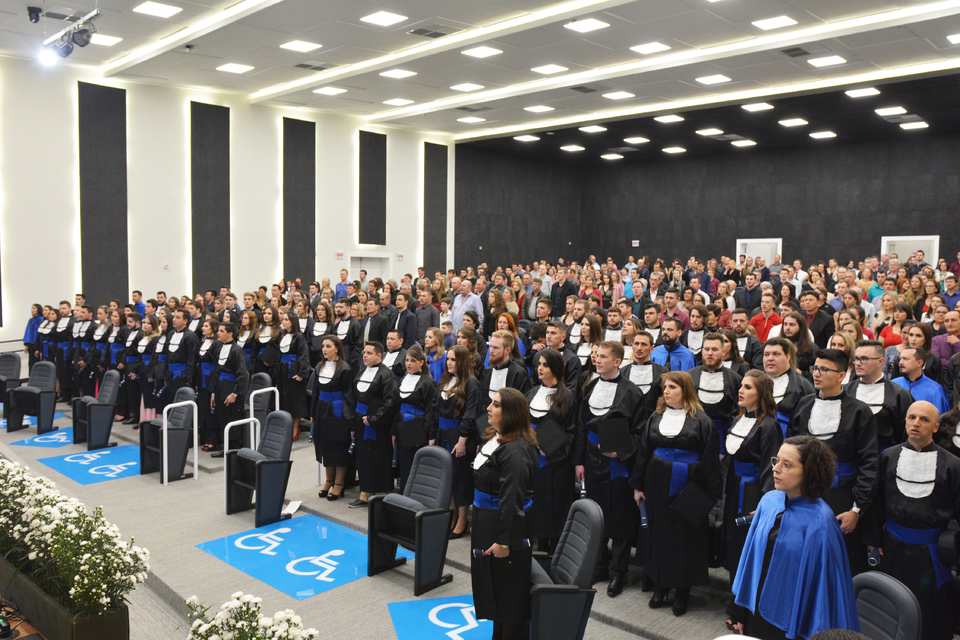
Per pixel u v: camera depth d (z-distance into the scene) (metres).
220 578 5.63
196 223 18.03
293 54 14.47
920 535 3.91
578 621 4.02
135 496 7.84
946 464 3.88
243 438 9.20
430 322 10.20
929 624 3.88
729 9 11.11
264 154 19.30
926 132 19.92
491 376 6.07
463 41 13.19
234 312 12.09
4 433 11.14
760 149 23.34
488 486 4.27
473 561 4.25
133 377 11.26
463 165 24.28
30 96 15.48
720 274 18.67
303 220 20.14
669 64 13.91
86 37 10.72
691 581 4.71
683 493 4.61
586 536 4.14
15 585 4.61
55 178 15.86
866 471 4.13
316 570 5.79
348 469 7.90
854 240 21.77
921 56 12.95
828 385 4.39
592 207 27.81
